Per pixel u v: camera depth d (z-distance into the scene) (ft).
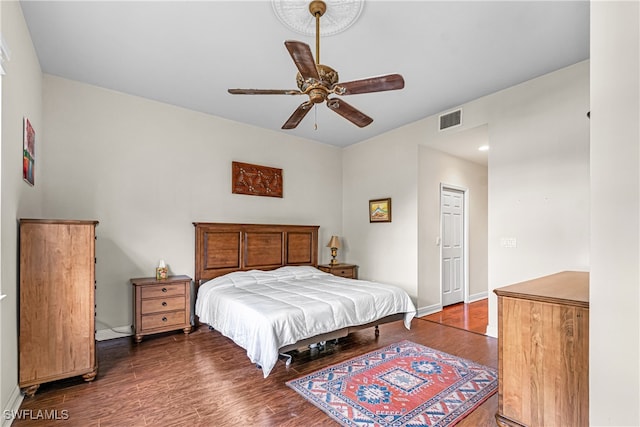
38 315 7.51
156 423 6.40
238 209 14.89
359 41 8.60
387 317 10.98
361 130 16.20
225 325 9.80
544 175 10.48
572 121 9.90
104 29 8.18
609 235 3.69
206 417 6.61
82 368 8.00
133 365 9.16
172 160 13.09
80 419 6.51
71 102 10.99
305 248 16.85
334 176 18.81
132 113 12.21
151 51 9.22
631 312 3.50
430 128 14.23
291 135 16.90
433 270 15.69
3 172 6.25
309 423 6.43
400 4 7.16
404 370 8.83
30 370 7.35
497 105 11.75
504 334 6.34
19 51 7.36
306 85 6.98
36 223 7.56
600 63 3.80
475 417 6.64
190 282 12.24
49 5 7.28
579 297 5.66
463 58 9.49
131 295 11.97
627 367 3.52
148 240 12.45
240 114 14.10
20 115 7.54
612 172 3.68
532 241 10.71
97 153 11.46
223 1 7.13
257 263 15.02
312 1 7.06
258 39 8.60
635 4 3.53
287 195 16.69
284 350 8.32
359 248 17.88
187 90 11.80
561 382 5.59
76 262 8.04
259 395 7.50
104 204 11.55
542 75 10.56
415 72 10.31
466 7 7.29
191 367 9.04
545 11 7.42
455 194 17.80
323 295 10.41
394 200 15.97
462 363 9.30
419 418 6.58
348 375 8.52
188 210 13.43
